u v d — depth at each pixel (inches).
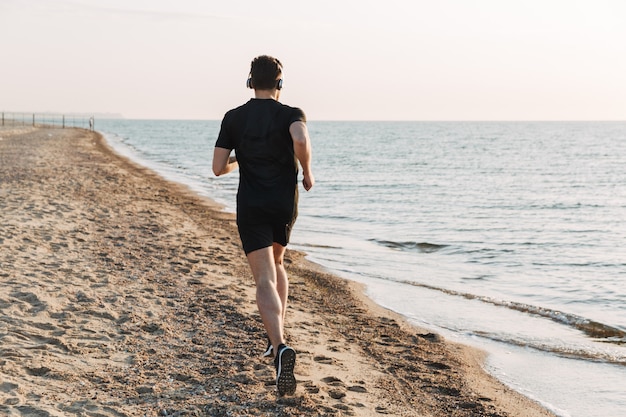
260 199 150.1
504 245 546.9
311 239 537.6
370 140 4320.9
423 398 188.5
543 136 5600.4
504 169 1764.3
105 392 165.0
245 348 209.0
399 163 1950.1
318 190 1061.1
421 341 255.0
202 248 406.3
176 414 153.6
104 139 2866.6
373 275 391.2
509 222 722.8
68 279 283.1
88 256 339.6
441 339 259.6
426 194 1037.2
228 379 179.0
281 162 151.8
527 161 2194.9
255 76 154.3
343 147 3206.2
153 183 921.5
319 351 222.5
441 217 747.4
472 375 217.3
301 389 177.2
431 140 4429.1
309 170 155.0
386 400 181.0
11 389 159.8
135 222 484.4
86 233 410.3
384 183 1233.4
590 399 201.5
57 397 158.6
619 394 206.1
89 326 220.2
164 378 178.2
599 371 228.7
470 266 448.5
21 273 283.7
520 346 258.2
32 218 443.2
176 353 200.5
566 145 3767.2
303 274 376.2
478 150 3026.6
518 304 329.7
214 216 605.3
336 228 623.2
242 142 151.8
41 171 837.8
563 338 270.8
